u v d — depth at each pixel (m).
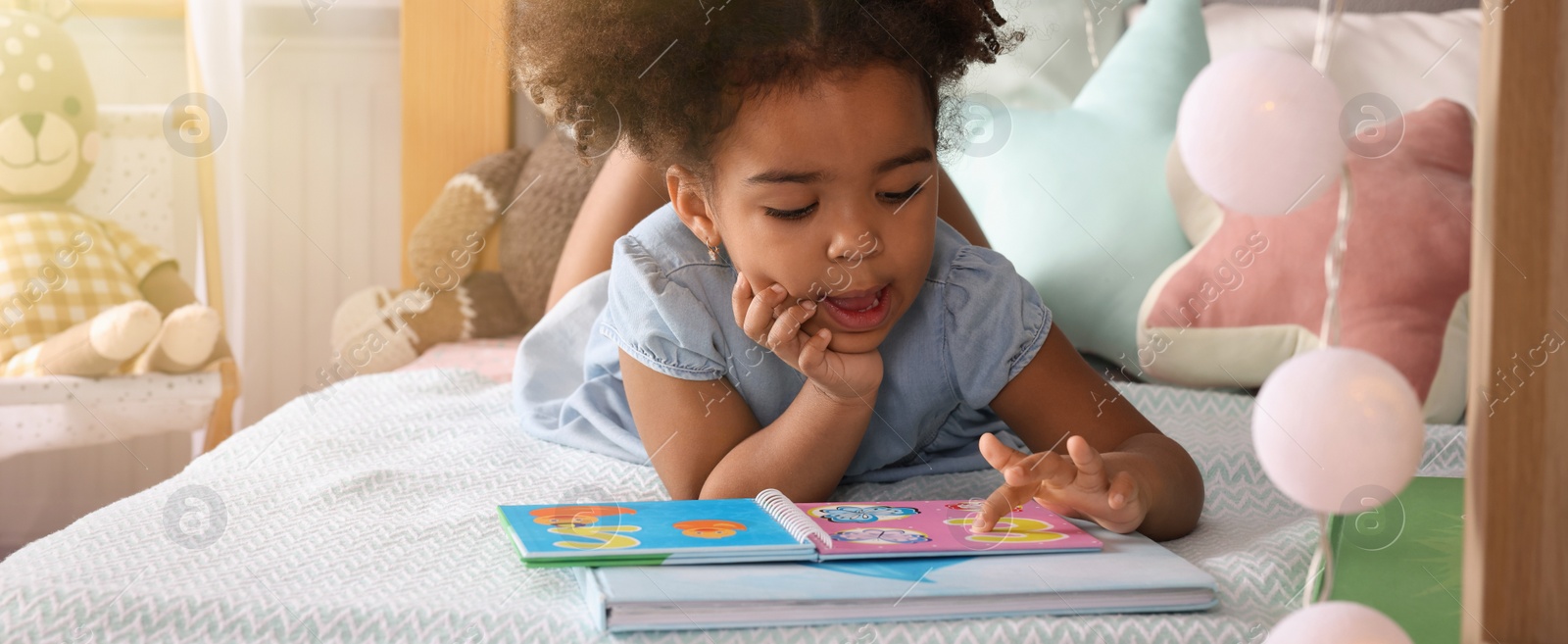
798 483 0.81
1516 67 0.46
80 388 1.49
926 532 0.65
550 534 0.61
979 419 1.01
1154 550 0.64
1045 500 0.69
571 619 0.55
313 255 1.89
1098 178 1.31
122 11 1.76
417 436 1.02
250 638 0.55
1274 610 0.61
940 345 0.88
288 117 1.86
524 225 1.65
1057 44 1.54
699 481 0.86
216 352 1.65
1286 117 0.47
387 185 1.89
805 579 0.57
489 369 1.49
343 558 0.66
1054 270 1.29
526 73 0.89
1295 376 0.46
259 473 0.86
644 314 0.87
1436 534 0.72
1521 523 0.47
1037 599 0.56
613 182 1.29
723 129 0.73
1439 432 0.99
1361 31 1.50
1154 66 1.39
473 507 0.78
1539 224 0.46
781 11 0.70
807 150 0.71
